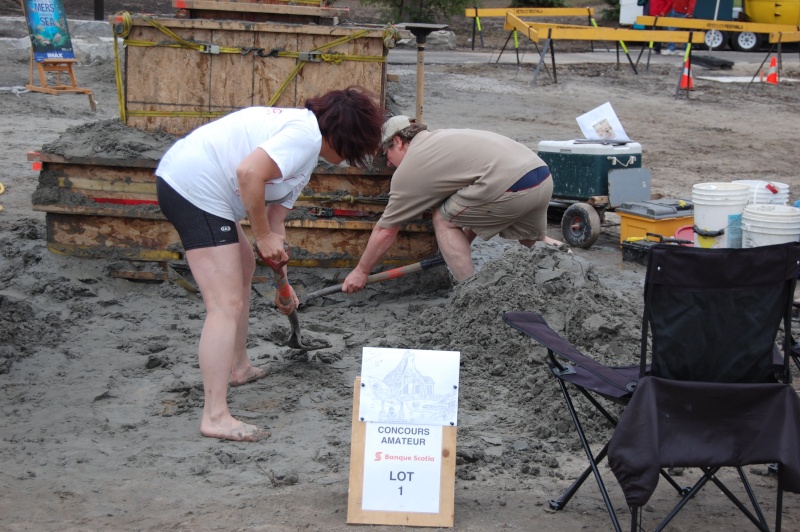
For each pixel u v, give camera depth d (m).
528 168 6.06
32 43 15.32
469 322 5.68
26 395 4.89
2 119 13.62
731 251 3.32
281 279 4.77
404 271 6.29
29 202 9.20
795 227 6.92
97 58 18.53
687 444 3.33
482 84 19.62
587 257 8.50
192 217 4.27
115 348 5.64
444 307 6.11
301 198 6.70
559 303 5.66
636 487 3.24
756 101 19.55
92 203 6.64
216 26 6.66
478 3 30.06
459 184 6.06
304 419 4.69
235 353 5.10
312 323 6.24
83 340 5.74
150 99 6.82
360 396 3.65
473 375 5.27
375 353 3.67
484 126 15.36
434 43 25.89
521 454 4.34
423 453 3.66
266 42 6.73
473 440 4.47
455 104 17.22
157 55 6.75
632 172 8.70
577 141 8.93
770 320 3.42
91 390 5.00
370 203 6.74
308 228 6.74
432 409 3.66
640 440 3.25
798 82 22.25
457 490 3.98
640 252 8.16
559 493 4.00
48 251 6.77
